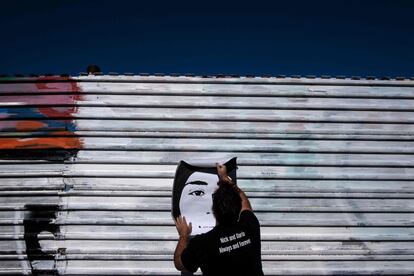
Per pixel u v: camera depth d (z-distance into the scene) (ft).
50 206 13.51
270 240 13.75
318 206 13.97
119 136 13.79
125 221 13.55
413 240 13.99
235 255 9.96
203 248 10.03
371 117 14.35
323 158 14.12
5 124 13.65
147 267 13.50
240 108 14.10
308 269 13.76
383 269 13.89
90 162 13.67
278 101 14.20
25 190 13.52
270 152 14.01
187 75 14.07
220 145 13.94
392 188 14.15
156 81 13.99
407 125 14.44
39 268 13.30
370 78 14.49
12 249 13.34
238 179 13.88
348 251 13.89
